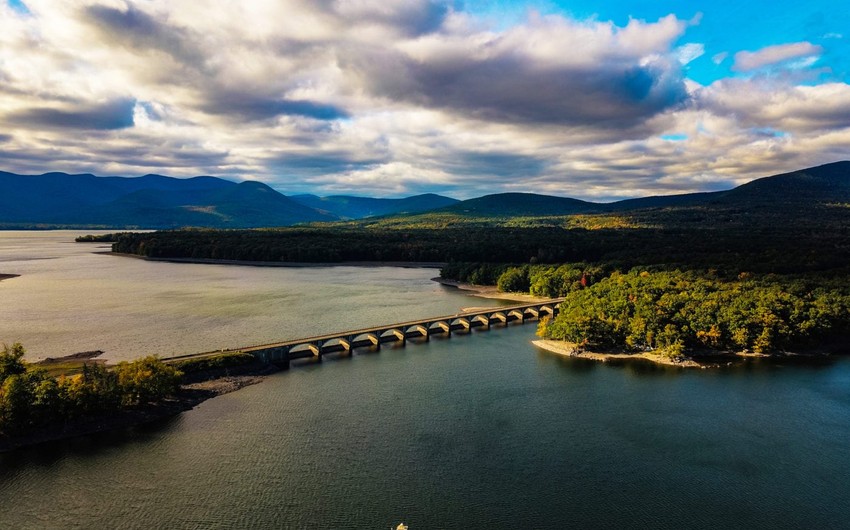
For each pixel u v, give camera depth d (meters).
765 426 141.12
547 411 151.50
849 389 167.12
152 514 102.44
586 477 116.75
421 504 106.75
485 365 196.62
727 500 108.50
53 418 132.00
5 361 142.62
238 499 107.62
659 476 117.06
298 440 132.75
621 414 149.12
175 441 131.25
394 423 143.38
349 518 102.06
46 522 99.81
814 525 100.75
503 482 114.62
